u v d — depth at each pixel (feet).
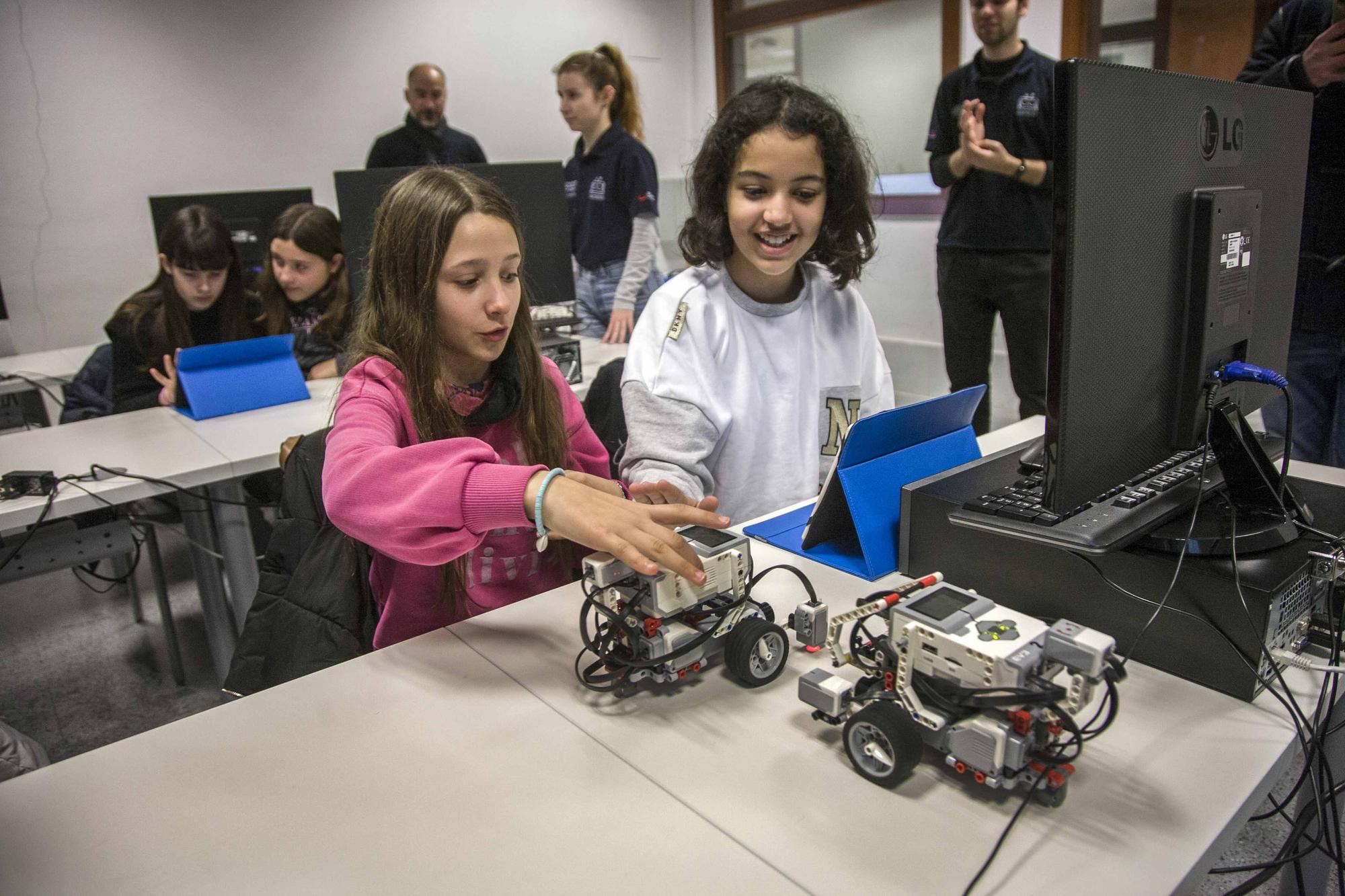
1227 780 2.15
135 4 12.69
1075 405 2.25
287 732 2.48
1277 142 2.83
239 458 5.85
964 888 1.84
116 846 2.05
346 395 3.39
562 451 4.00
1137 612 2.66
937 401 3.58
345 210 7.34
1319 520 2.93
